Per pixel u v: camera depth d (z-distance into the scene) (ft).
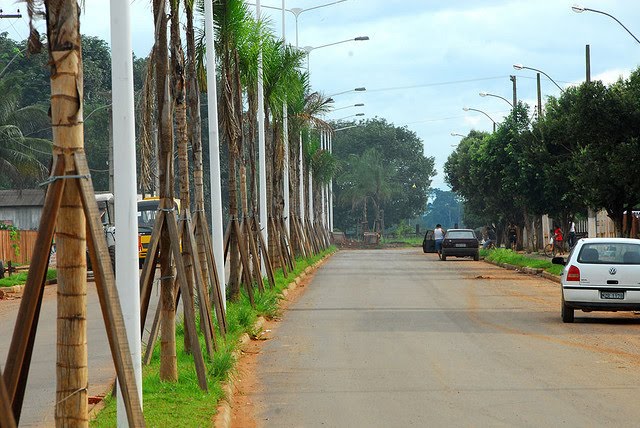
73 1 29.43
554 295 129.90
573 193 183.01
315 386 57.31
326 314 103.35
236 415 48.91
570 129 153.48
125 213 40.34
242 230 110.42
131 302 40.86
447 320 95.91
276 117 159.02
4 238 206.90
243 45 104.58
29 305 28.12
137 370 41.06
